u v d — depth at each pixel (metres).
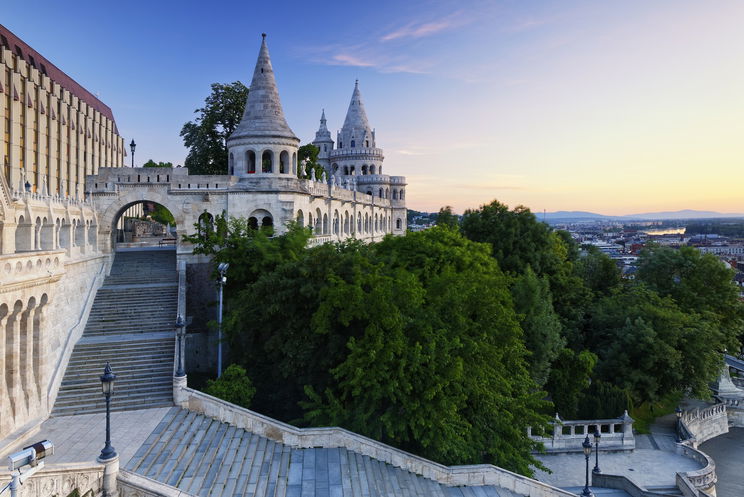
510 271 49.25
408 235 39.28
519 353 31.58
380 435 25.83
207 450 21.86
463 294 28.61
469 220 53.59
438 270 35.16
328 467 22.62
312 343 28.05
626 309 46.66
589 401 39.44
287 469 22.30
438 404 24.75
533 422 29.27
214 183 41.03
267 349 28.55
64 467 15.58
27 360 22.20
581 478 33.06
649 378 40.81
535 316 38.72
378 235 78.50
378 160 89.62
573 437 36.75
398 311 26.03
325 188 52.78
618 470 34.28
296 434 24.34
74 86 81.38
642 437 40.03
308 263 29.52
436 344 25.67
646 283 56.19
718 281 53.91
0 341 19.91
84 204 37.06
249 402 27.28
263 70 45.12
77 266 32.09
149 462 19.83
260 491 19.81
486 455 28.23
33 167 63.12
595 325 47.44
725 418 47.34
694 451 35.94
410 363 25.03
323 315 26.70
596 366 43.16
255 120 44.12
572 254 68.44
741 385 57.78
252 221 41.97
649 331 41.31
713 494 33.06
